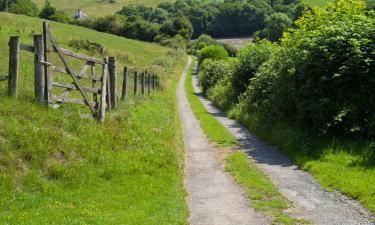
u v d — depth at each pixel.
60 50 13.12
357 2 17.86
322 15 18.83
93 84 14.95
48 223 7.83
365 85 15.02
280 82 18.97
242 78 31.31
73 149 11.68
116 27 116.12
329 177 11.89
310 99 16.23
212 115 30.42
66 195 9.66
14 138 10.27
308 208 9.77
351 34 15.70
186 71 83.00
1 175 9.07
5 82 14.19
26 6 111.62
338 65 15.50
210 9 170.00
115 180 11.43
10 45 11.66
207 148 17.77
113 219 8.55
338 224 8.72
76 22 114.88
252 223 8.91
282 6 156.25
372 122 14.10
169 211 9.58
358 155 12.94
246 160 14.93
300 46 17.72
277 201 10.28
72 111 13.98
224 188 11.76
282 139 17.16
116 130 14.80
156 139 16.69
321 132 15.45
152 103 25.62
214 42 134.38
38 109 12.05
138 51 79.44
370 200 9.80
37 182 9.64
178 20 135.12
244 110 26.19
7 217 7.77
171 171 13.26
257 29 155.25
